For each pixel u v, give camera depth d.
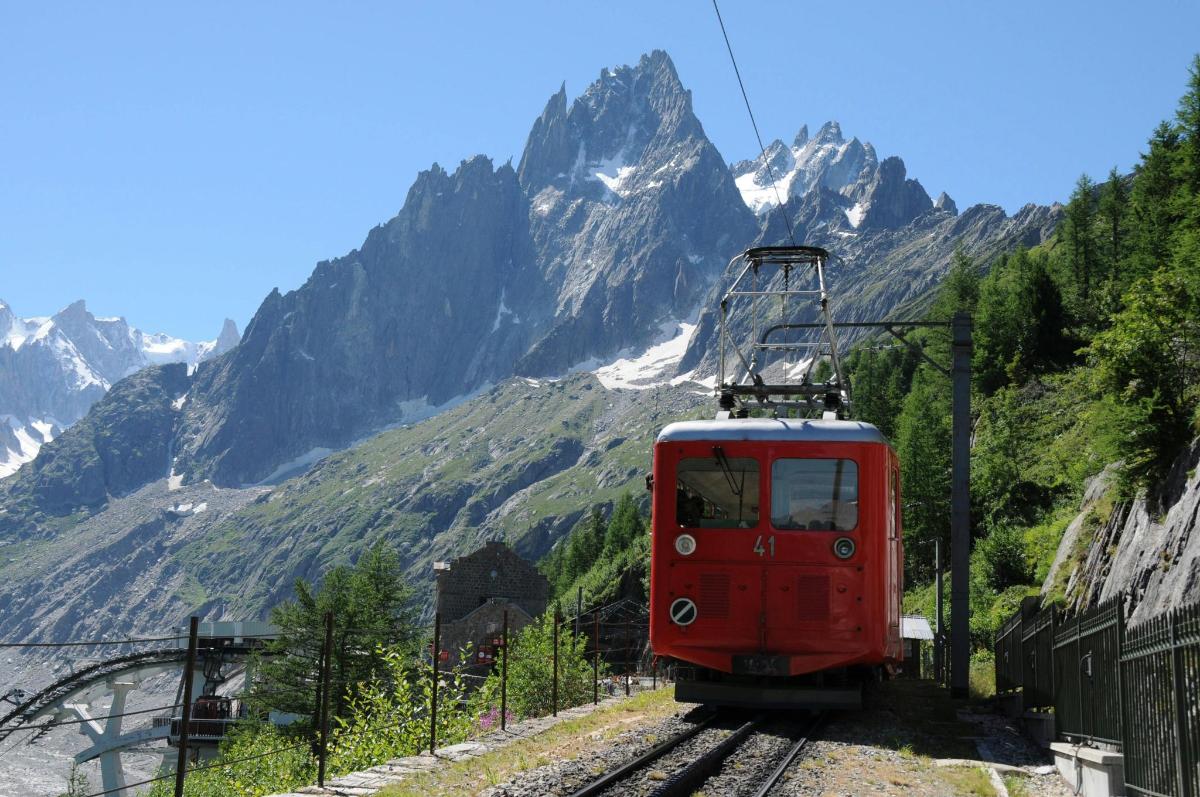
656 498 20.25
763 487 19.72
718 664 19.45
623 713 22.19
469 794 12.71
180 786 11.65
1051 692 17.64
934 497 81.00
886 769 14.68
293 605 62.84
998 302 105.69
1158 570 23.17
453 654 96.44
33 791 145.88
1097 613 13.86
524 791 12.41
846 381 23.12
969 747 17.70
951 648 27.56
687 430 20.31
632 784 12.46
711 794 12.37
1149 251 78.31
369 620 62.34
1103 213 111.00
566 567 187.12
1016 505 70.56
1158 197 80.94
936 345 118.56
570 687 27.77
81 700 83.25
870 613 19.19
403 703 21.41
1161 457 27.89
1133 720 11.84
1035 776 14.99
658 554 20.03
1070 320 100.44
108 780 82.06
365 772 14.60
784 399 23.12
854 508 19.47
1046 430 73.12
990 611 54.22
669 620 19.78
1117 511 31.19
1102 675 13.66
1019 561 58.38
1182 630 9.91
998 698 24.48
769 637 19.30
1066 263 113.69
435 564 106.31
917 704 24.89
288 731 54.38
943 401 104.50
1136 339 29.56
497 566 105.62
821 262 24.77
